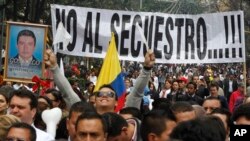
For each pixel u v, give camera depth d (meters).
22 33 21.33
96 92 13.66
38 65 21.36
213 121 6.75
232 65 105.69
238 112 8.82
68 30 21.03
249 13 93.38
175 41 21.56
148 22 21.30
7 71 21.47
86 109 11.10
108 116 10.29
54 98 17.20
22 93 12.33
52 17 20.95
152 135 9.09
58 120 13.30
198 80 37.22
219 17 21.70
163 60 21.55
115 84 17.48
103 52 21.09
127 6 72.56
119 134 10.23
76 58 75.50
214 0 110.31
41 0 49.91
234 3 91.12
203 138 6.34
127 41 21.12
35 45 21.34
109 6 66.06
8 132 9.84
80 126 9.12
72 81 34.09
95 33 21.06
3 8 43.56
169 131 9.03
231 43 21.70
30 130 9.77
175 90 30.55
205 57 21.72
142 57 21.08
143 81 15.92
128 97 16.06
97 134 9.10
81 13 21.05
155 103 16.17
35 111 12.51
